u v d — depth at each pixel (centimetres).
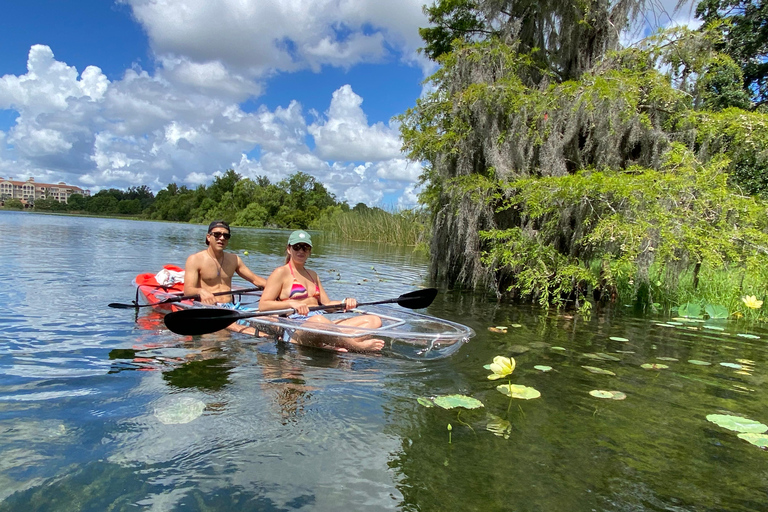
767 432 234
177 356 328
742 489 186
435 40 1020
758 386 308
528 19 803
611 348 399
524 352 377
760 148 611
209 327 358
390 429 228
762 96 1055
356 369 317
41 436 206
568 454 210
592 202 588
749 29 1011
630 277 635
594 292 682
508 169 682
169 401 248
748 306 521
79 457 191
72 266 780
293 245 436
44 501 162
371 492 175
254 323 409
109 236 1742
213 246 495
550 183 582
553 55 805
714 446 221
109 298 524
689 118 623
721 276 616
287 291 434
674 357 375
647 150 655
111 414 230
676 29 660
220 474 183
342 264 1066
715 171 562
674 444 222
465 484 183
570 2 748
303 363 325
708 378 322
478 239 734
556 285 647
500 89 673
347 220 2516
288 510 162
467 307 591
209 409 240
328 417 237
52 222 2948
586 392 288
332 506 166
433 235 888
